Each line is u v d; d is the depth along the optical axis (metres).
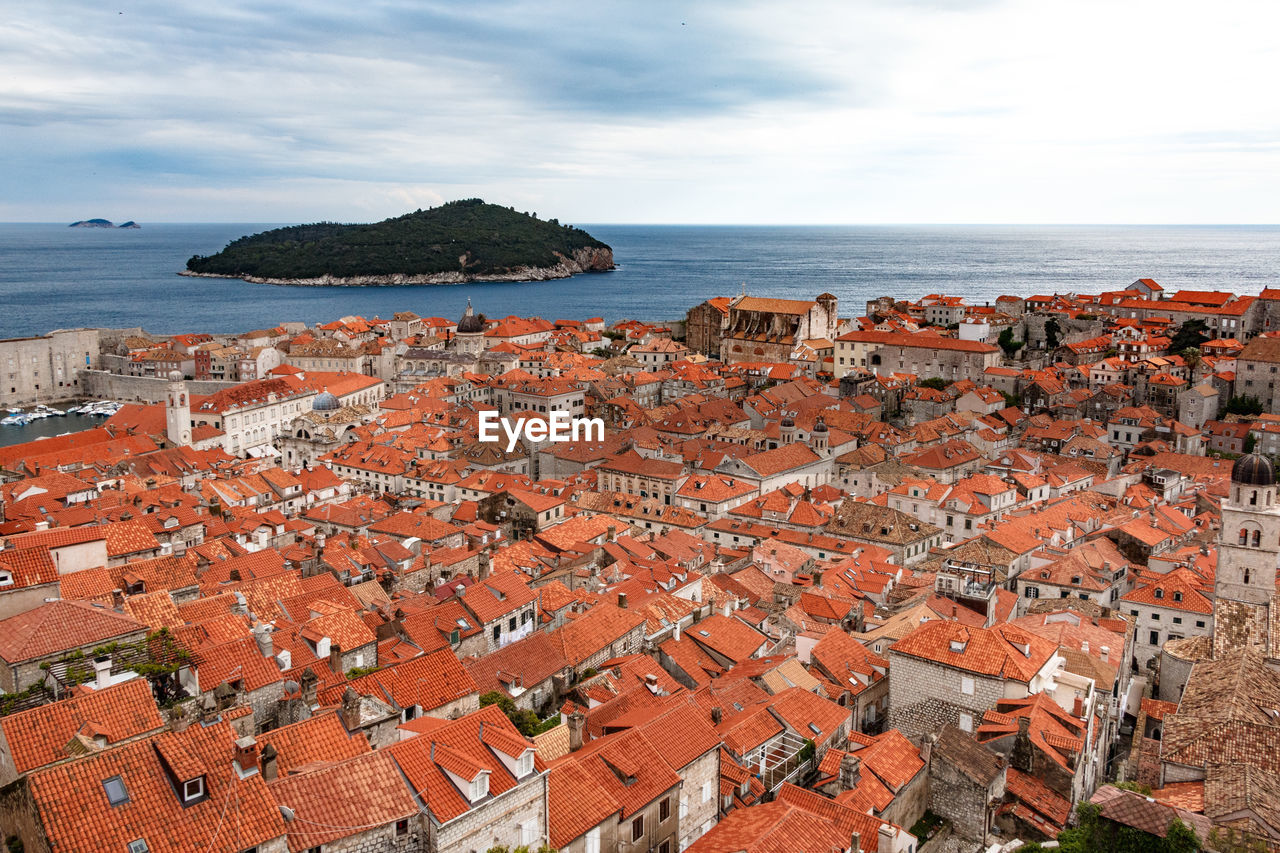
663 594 117.25
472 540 164.88
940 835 70.31
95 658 65.88
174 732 51.62
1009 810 71.50
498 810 54.88
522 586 106.69
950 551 163.62
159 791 49.00
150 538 117.00
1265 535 113.38
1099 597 140.88
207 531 153.38
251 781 50.53
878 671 98.50
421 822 52.75
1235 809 64.50
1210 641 112.75
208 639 74.31
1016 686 81.94
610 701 82.12
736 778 72.50
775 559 155.88
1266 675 91.00
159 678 66.75
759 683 90.56
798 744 79.50
